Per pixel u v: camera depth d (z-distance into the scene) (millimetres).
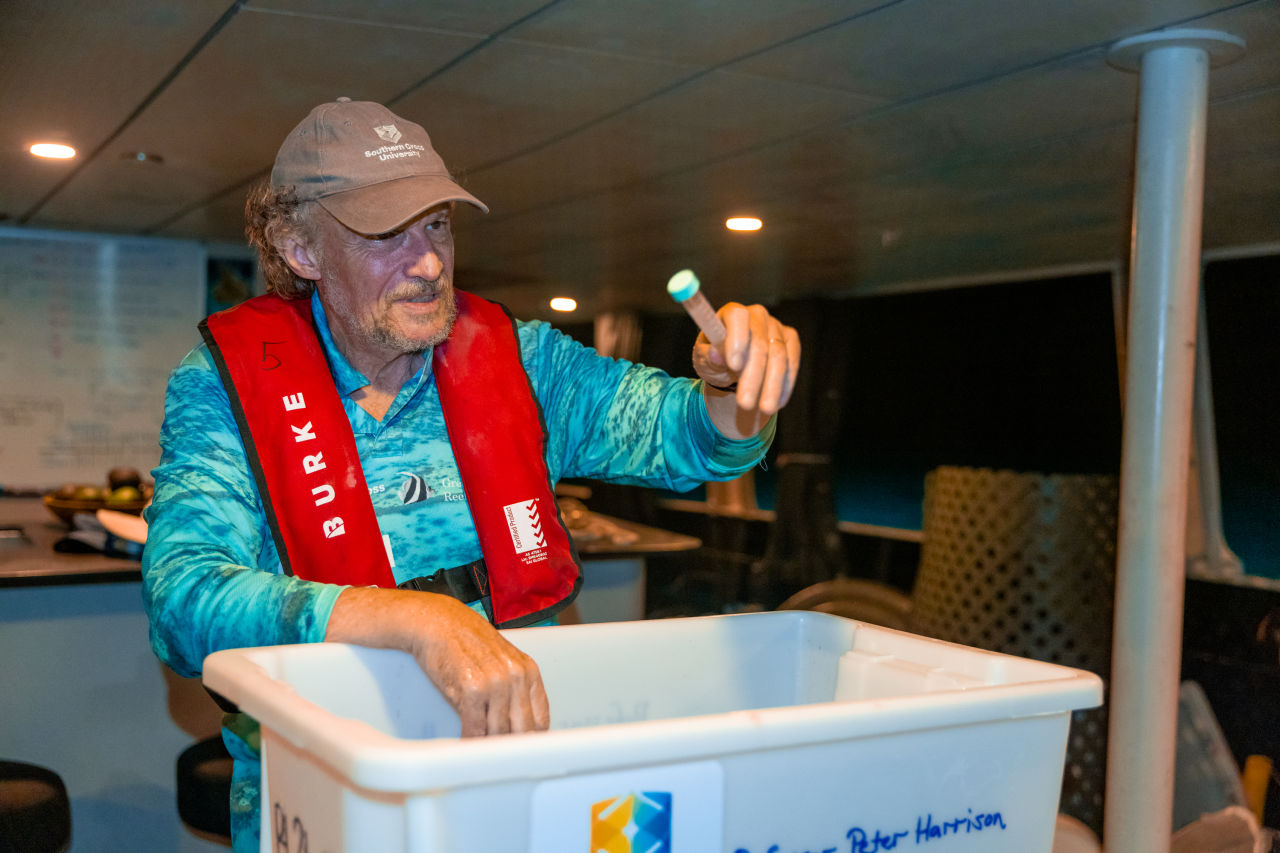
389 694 694
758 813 498
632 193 2646
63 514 2732
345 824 453
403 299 947
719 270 4008
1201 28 1454
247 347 970
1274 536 2832
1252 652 2740
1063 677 622
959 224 2939
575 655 766
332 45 1609
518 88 1819
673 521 5660
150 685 2176
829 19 1461
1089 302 3488
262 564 958
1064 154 2184
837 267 3850
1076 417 3561
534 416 1056
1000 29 1485
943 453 4090
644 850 466
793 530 4641
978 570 2209
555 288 4582
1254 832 2055
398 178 937
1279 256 2814
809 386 4633
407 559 990
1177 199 1547
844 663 792
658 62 1666
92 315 3770
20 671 2061
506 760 424
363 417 1003
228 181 2674
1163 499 1530
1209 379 2961
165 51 1641
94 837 2125
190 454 914
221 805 1555
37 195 2928
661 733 458
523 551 1003
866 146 2158
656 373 1099
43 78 1781
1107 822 1563
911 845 554
